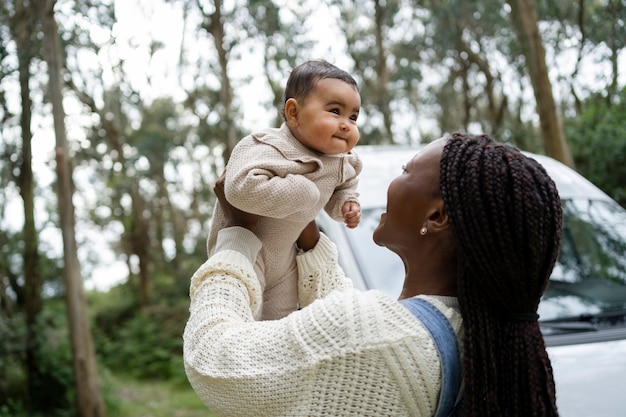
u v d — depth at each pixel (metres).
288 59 18.44
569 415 2.58
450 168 1.38
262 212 1.68
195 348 1.44
